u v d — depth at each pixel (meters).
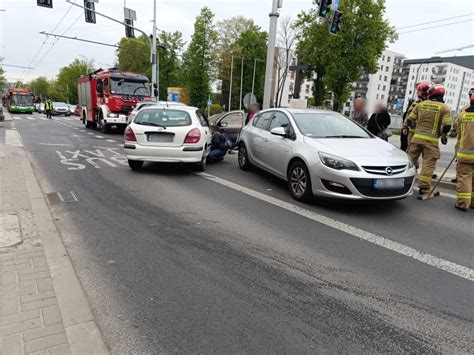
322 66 41.28
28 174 7.50
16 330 2.66
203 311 3.08
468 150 6.10
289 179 6.73
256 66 68.94
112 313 3.03
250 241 4.61
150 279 3.59
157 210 5.72
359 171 5.53
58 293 3.24
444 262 4.20
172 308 3.11
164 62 57.75
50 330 2.68
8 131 17.56
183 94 41.84
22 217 4.98
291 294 3.40
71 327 2.79
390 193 5.64
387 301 3.34
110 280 3.55
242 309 3.13
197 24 53.69
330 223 5.38
